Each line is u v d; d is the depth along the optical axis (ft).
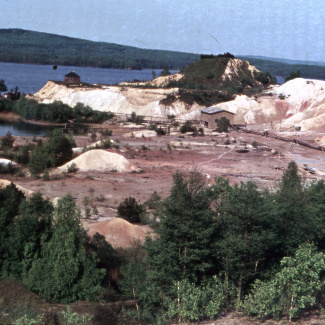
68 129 339.98
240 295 69.56
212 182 177.78
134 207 133.08
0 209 83.76
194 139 293.02
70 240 75.97
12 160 212.02
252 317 63.67
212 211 72.49
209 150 257.96
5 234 81.76
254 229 70.03
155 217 123.03
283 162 229.86
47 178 177.68
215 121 346.13
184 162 223.71
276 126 349.82
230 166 216.13
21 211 84.38
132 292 74.28
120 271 83.97
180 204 69.92
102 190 165.89
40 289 74.64
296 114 357.20
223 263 70.28
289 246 73.67
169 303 65.41
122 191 166.09
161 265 70.44
